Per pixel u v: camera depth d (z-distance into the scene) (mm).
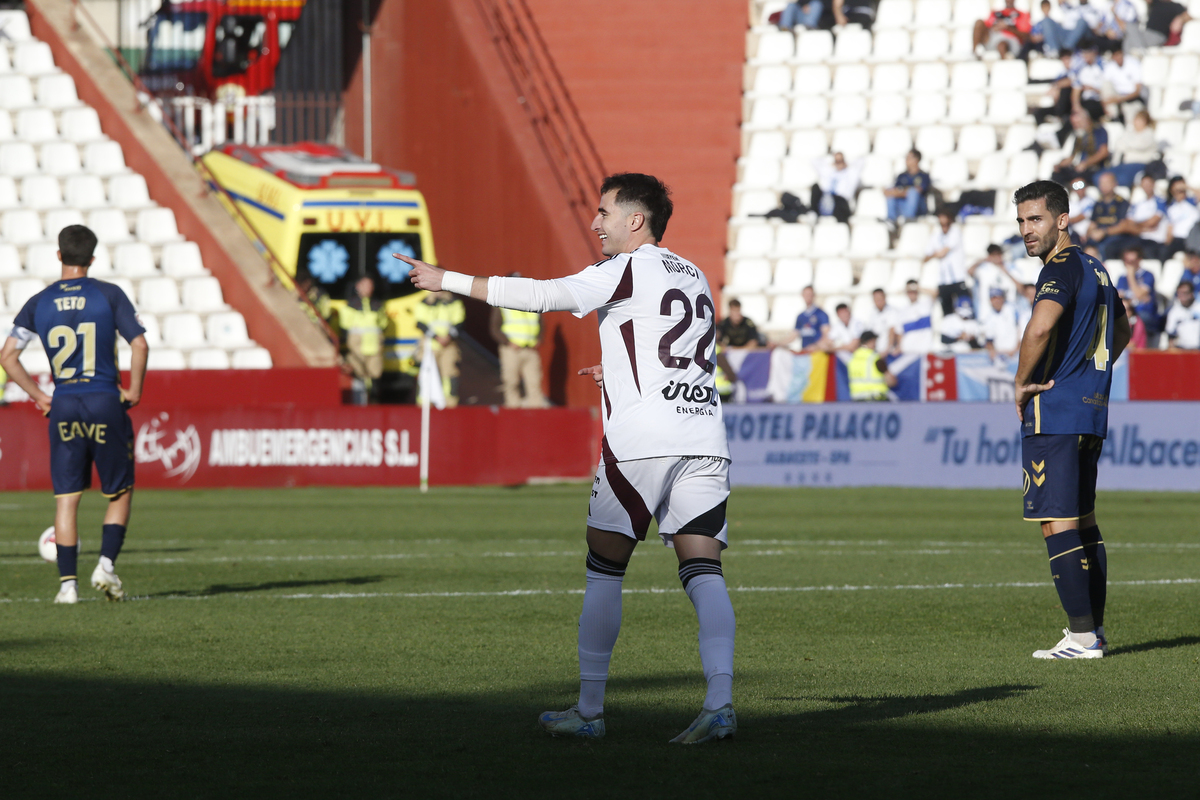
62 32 98562
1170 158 90188
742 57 105688
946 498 62719
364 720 17250
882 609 28344
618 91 105250
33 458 69875
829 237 94312
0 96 96500
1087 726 16781
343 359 85000
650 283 16000
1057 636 24672
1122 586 32406
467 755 15273
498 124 100312
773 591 31422
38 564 38156
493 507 58125
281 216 88312
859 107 101250
